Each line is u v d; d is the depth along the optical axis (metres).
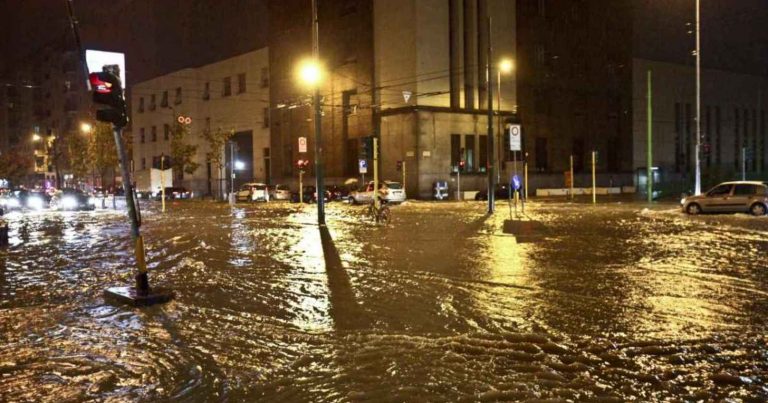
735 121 90.19
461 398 6.13
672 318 9.25
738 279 12.41
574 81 68.12
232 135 73.75
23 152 111.94
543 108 65.25
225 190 76.38
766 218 28.31
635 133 75.88
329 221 30.34
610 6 72.12
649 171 43.62
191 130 80.94
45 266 16.22
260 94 72.94
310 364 7.37
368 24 59.12
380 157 58.09
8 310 10.70
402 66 56.19
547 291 11.43
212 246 20.09
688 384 6.47
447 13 57.22
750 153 92.44
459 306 10.28
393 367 7.16
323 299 11.12
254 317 9.83
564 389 6.35
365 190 49.03
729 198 30.80
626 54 74.00
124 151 11.43
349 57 61.25
